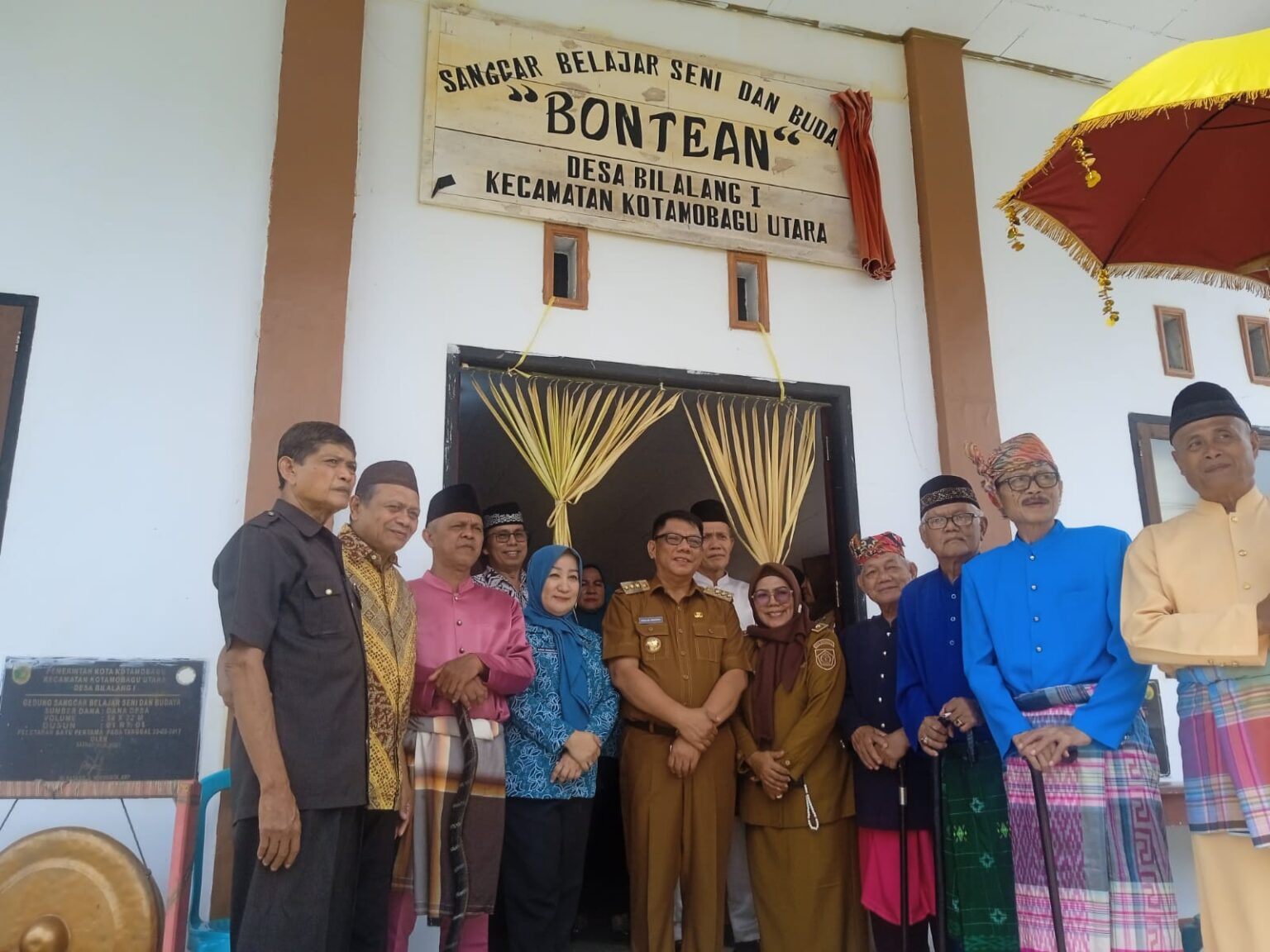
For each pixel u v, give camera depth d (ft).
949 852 9.62
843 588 13.78
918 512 14.15
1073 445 15.08
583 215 13.39
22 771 9.33
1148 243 10.70
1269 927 7.25
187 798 8.32
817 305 14.39
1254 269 10.65
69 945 7.98
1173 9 15.33
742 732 10.85
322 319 11.76
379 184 12.73
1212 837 7.60
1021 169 16.06
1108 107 8.34
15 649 10.36
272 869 6.83
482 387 13.06
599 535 22.85
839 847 10.52
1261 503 7.86
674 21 14.64
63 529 10.77
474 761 8.97
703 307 13.82
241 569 7.26
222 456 11.41
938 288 14.73
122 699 9.66
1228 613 7.31
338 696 7.36
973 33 15.79
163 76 12.26
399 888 8.92
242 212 12.13
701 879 10.13
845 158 14.85
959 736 9.77
